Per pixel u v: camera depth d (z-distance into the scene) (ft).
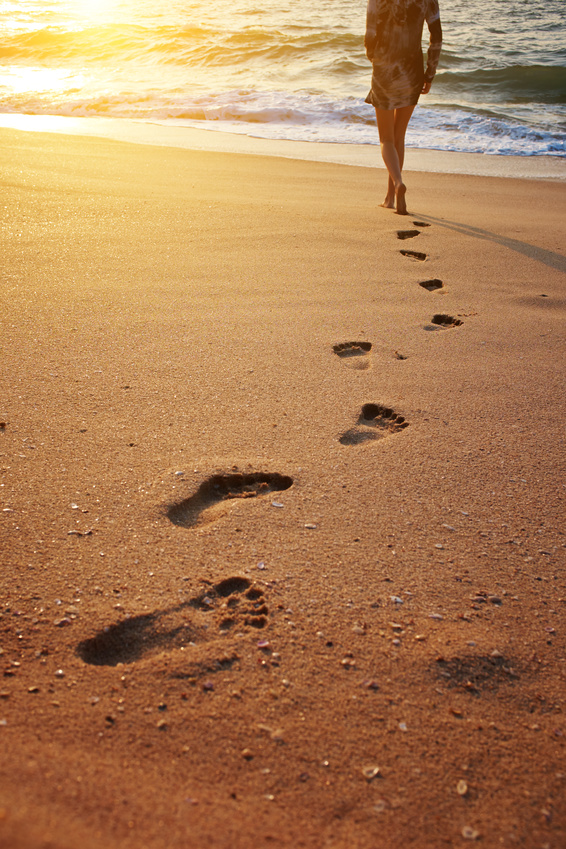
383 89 14.70
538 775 3.60
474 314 9.98
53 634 4.20
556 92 36.76
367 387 7.72
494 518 5.73
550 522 5.74
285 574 4.90
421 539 5.41
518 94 36.63
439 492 6.00
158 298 9.64
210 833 3.01
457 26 57.16
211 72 41.75
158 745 3.51
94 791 3.10
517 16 61.72
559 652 4.48
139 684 3.90
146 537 5.14
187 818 3.07
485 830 3.27
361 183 18.88
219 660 4.12
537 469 6.43
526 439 6.90
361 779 3.46
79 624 4.29
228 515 5.50
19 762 3.20
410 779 3.49
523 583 5.05
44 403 6.83
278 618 4.50
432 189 19.10
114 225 12.80
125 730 3.57
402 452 6.56
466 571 5.11
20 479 5.68
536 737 3.84
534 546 5.45
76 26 56.08
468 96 36.45
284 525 5.42
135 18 64.23
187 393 7.25
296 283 10.62
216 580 4.79
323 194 16.96
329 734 3.70
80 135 23.66
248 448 6.38
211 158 20.90
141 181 16.56
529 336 9.30
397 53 14.32
